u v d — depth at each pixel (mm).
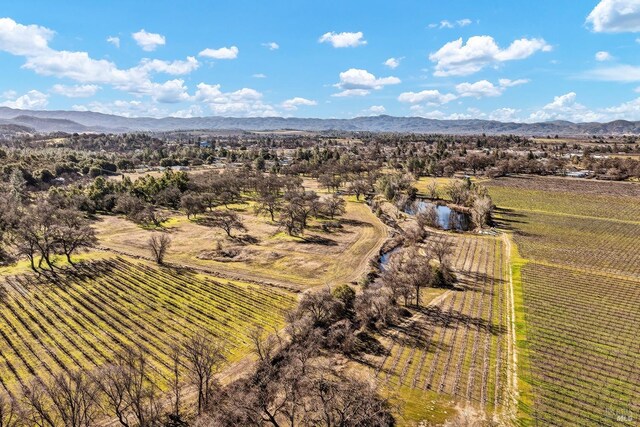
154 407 47125
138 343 60906
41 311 69938
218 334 64125
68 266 90875
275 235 122875
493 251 109438
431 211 142375
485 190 168875
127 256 100312
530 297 78875
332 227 132250
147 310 71750
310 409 44500
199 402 46719
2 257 94375
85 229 100812
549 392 50812
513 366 56188
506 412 47031
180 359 56719
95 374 46781
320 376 49812
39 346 59344
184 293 79438
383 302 67688
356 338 62406
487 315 71375
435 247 95500
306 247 110875
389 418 45000
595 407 48281
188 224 137625
